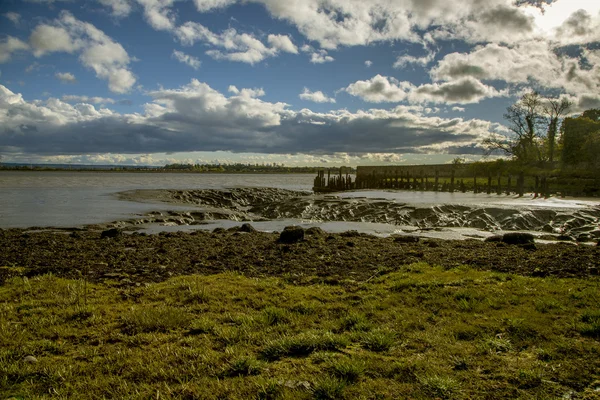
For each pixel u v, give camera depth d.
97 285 9.98
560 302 8.03
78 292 9.12
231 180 127.38
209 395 4.66
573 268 11.53
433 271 11.26
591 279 10.06
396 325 7.08
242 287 9.69
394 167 100.19
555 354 5.65
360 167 103.88
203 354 5.81
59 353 6.06
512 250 15.70
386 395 4.64
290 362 5.61
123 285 10.07
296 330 6.92
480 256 14.06
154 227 26.59
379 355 5.77
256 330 6.91
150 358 5.75
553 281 9.94
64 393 4.76
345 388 4.76
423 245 17.50
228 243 17.97
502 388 4.79
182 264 13.07
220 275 11.14
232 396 4.62
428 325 7.04
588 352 5.72
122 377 5.20
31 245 17.25
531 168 71.06
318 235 20.55
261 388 4.76
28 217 29.33
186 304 8.45
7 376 5.13
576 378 4.99
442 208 32.25
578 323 6.78
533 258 13.47
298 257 14.25
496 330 6.70
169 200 45.16
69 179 108.25
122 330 6.96
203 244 17.66
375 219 31.67
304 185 97.25
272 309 7.84
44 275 10.91
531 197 46.44
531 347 6.02
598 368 5.23
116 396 4.72
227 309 8.09
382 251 15.49
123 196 46.50
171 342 6.41
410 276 10.70
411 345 6.18
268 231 25.42
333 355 5.77
